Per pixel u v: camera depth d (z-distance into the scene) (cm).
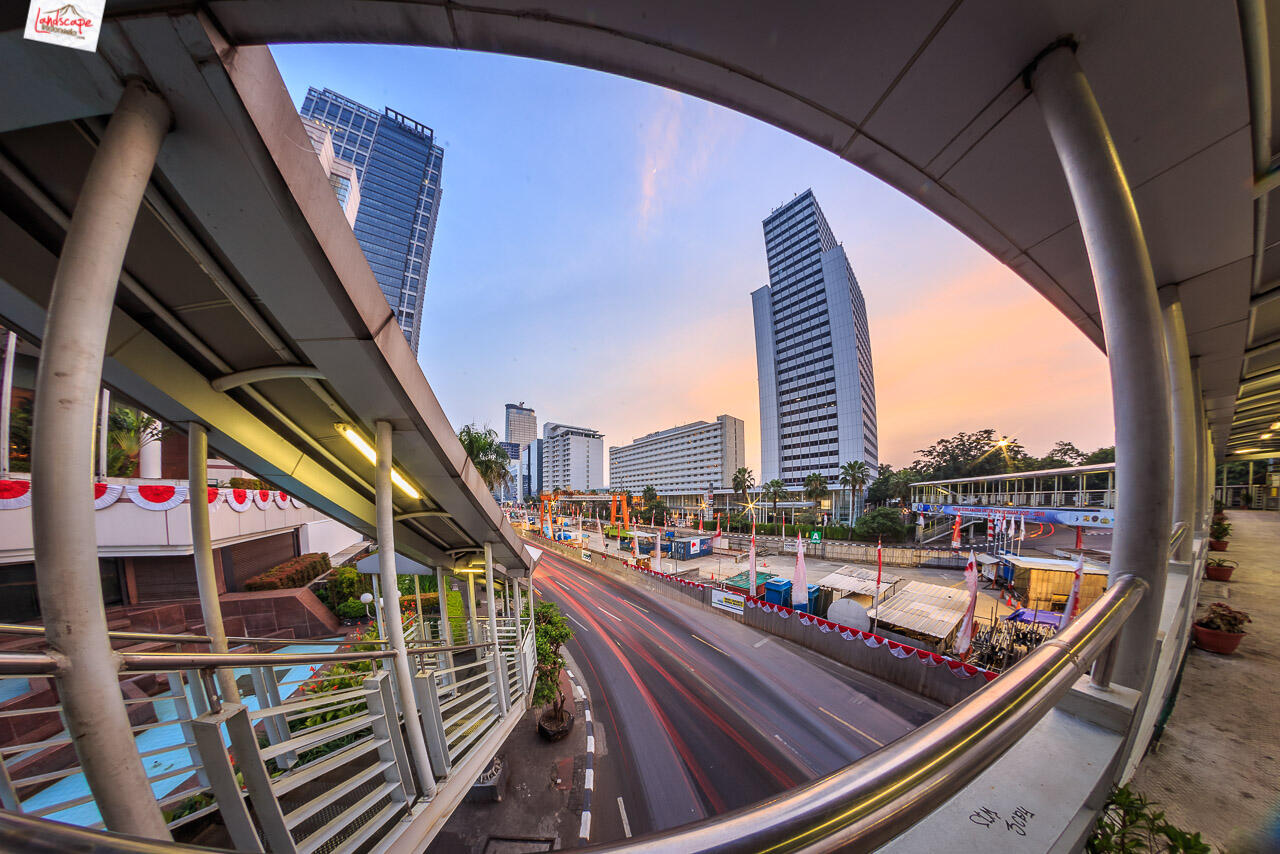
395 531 602
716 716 1002
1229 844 206
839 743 905
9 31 138
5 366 980
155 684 755
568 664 1290
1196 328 469
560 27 184
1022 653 1230
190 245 220
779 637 1512
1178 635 333
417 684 381
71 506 129
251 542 1430
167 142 174
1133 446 186
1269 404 1076
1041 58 197
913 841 108
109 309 143
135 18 142
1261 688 363
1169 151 241
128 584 1096
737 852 56
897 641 1308
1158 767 265
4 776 137
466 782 401
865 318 7050
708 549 3331
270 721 356
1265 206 307
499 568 789
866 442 6003
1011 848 104
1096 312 398
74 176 199
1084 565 1714
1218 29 181
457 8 166
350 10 160
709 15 179
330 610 1323
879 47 196
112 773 140
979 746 84
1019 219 296
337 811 346
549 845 634
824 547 3209
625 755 850
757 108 242
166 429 1478
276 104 180
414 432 369
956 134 239
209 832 310
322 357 285
